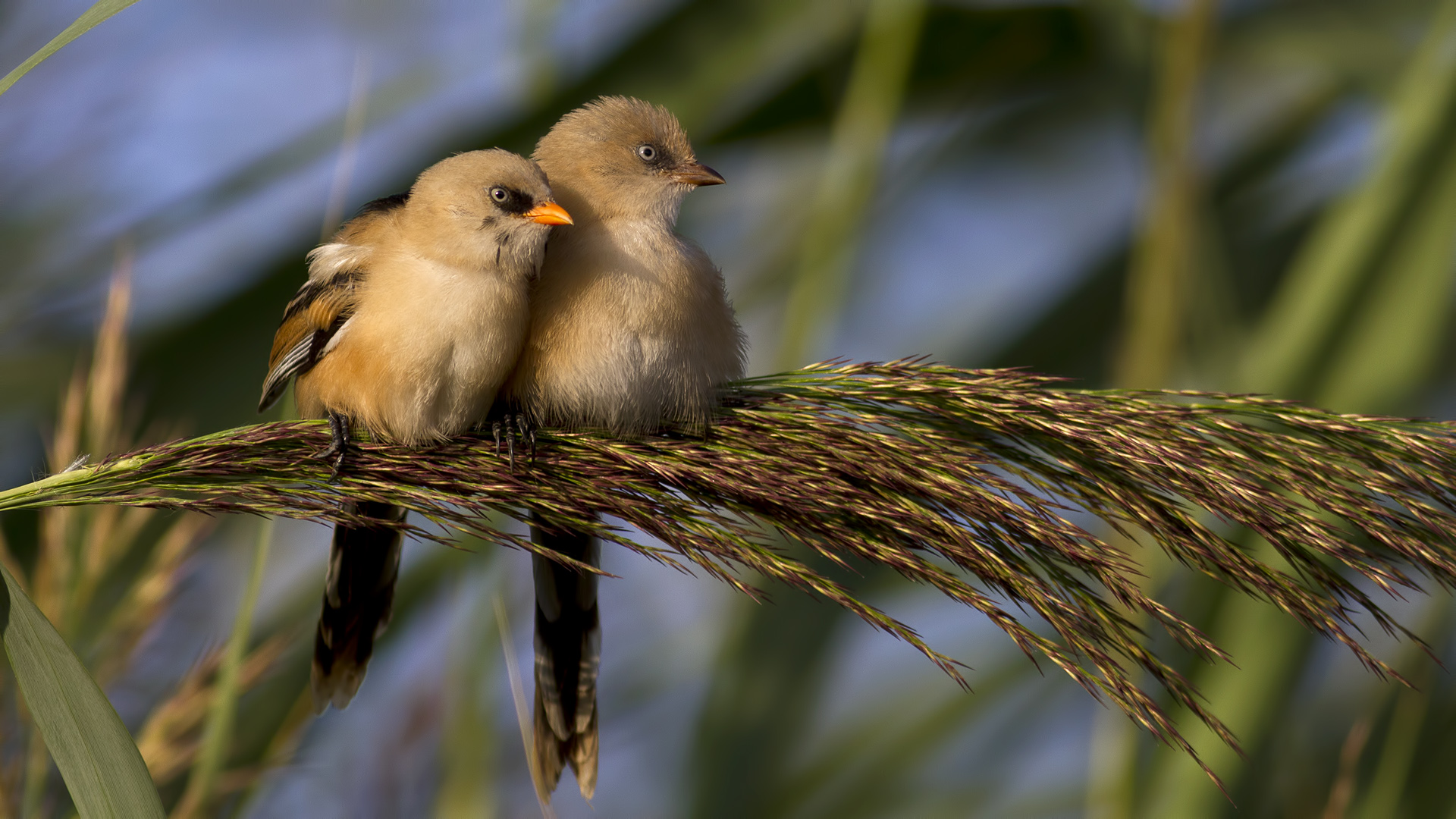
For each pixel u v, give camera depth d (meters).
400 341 4.10
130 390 4.17
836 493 4.06
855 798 4.29
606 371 4.11
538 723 4.12
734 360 4.12
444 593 4.19
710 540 4.05
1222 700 4.13
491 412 4.12
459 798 4.15
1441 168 4.15
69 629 4.12
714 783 4.16
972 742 4.31
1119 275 4.25
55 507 4.04
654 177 4.13
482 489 4.06
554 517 4.06
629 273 4.11
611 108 4.14
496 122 4.19
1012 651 4.30
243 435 4.06
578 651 4.12
